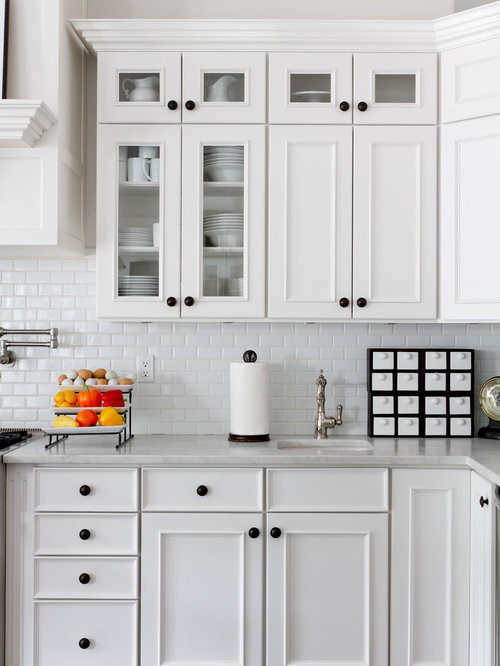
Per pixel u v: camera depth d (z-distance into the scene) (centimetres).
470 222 255
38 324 292
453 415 284
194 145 263
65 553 237
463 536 238
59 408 257
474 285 254
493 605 210
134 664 235
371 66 262
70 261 293
